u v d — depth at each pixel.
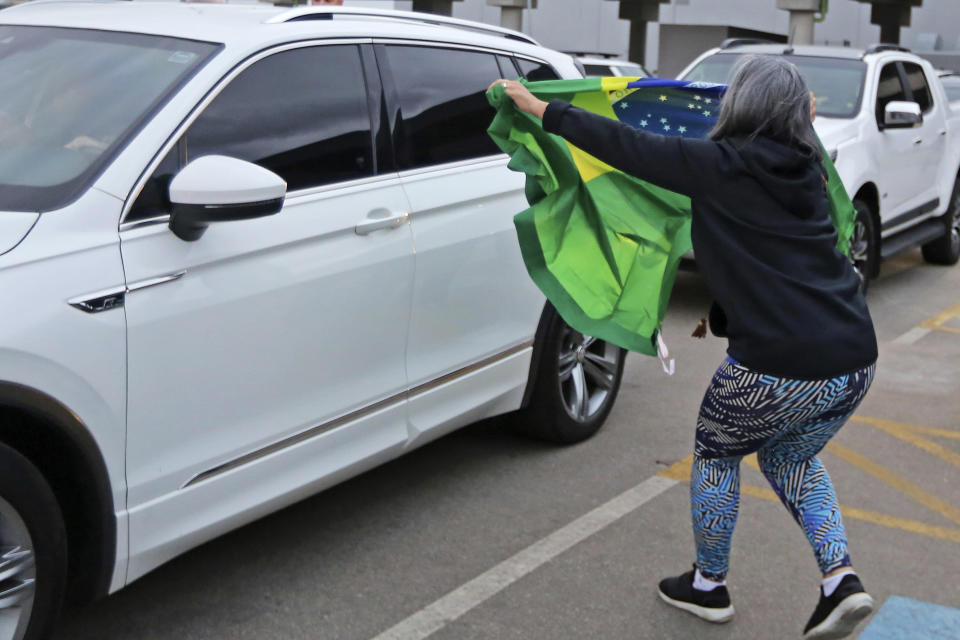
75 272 2.75
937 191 9.77
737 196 2.93
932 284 9.75
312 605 3.54
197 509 3.14
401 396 3.86
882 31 36.38
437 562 3.88
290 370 3.37
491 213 4.23
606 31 41.91
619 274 3.74
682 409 5.77
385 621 3.46
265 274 3.24
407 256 3.78
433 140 4.07
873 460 5.08
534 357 4.68
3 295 2.60
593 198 3.73
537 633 3.41
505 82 3.38
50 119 3.19
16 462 2.62
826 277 3.01
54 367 2.67
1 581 2.65
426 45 4.16
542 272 3.67
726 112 2.98
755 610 3.60
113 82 3.28
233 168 2.91
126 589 3.61
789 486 3.28
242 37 3.45
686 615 3.55
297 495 3.51
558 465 4.86
